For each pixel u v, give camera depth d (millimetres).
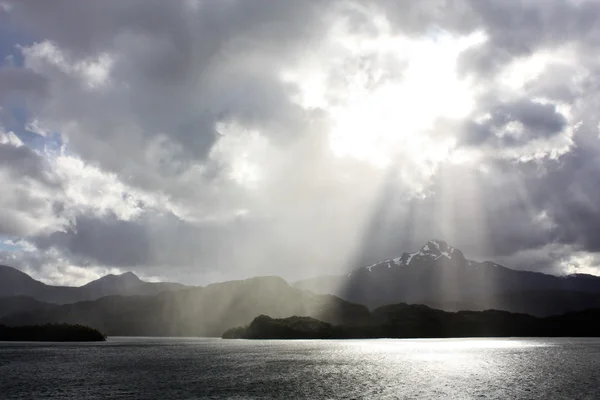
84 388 92125
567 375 114000
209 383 99000
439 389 90438
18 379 106438
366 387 92938
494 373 119188
